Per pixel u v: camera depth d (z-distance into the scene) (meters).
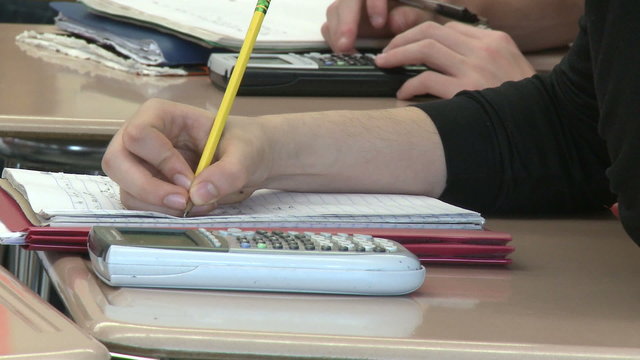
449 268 1.93
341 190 2.34
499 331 1.52
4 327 1.27
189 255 1.63
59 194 2.02
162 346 1.37
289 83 3.33
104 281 1.64
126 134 2.00
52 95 3.04
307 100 3.30
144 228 1.73
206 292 1.64
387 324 1.52
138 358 1.38
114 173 1.98
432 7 3.96
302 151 2.27
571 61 2.56
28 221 1.86
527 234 2.30
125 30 3.75
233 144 2.07
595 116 2.50
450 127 2.49
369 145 2.36
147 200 1.94
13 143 2.88
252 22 2.12
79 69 3.56
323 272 1.65
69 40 3.89
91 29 3.90
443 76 3.37
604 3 1.90
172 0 4.11
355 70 3.43
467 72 3.38
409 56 3.43
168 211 1.95
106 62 3.66
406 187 2.39
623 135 1.86
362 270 1.66
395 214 2.04
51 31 4.20
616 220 2.50
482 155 2.47
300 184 2.29
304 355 1.38
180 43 3.62
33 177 2.13
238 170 1.98
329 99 3.36
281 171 2.24
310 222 1.97
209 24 3.71
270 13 4.21
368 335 1.44
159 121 2.04
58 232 1.78
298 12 4.30
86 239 1.78
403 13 3.96
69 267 1.72
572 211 2.56
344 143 2.33
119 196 2.09
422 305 1.65
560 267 1.98
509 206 2.51
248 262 1.64
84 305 1.50
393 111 2.52
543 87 2.62
